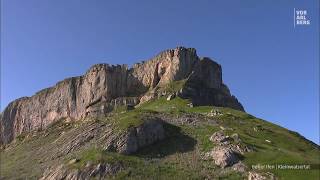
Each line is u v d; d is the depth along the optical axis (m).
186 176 137.62
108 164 145.25
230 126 194.50
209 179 135.25
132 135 164.38
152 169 144.50
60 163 166.12
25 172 178.12
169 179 135.75
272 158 148.88
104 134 176.00
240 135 174.12
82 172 144.25
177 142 168.88
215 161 148.38
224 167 144.62
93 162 147.00
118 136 164.25
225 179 135.12
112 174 141.62
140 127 168.38
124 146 159.75
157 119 180.25
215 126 186.25
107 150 158.50
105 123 191.12
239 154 152.25
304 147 183.25
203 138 169.75
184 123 190.50
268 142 174.25
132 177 138.38
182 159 153.50
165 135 173.75
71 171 146.88
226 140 162.62
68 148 184.88
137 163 148.88
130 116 183.62
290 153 159.62
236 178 135.50
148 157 156.62
